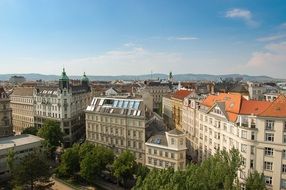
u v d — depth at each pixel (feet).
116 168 301.84
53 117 538.06
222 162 214.90
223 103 309.42
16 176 266.57
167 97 642.22
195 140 389.39
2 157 315.99
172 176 204.33
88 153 318.04
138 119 363.15
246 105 278.26
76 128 555.69
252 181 216.95
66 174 330.13
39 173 274.57
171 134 320.70
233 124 272.92
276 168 239.30
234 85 642.63
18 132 631.56
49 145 393.91
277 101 249.75
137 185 214.28
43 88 587.68
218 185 206.49
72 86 586.04
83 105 606.96
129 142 377.50
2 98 465.47
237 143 265.54
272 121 239.30
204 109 356.38
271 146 240.53
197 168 216.95
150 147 341.00
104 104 416.05
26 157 283.59
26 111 603.26
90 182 322.96
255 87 582.76
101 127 410.11
